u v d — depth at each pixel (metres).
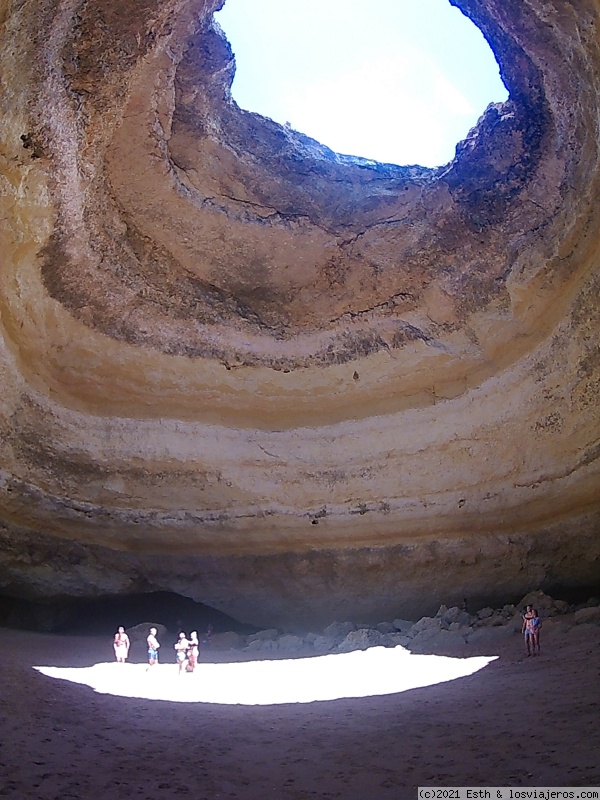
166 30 8.89
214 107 10.81
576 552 11.58
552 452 11.27
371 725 5.98
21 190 8.72
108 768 4.81
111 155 9.80
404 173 11.66
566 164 9.55
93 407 11.54
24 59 7.67
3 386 10.23
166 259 11.21
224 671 9.20
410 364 12.01
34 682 7.36
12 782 4.33
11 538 11.40
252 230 11.41
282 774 4.75
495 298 11.07
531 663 7.89
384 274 11.74
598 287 9.71
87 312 10.90
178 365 11.84
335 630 12.02
